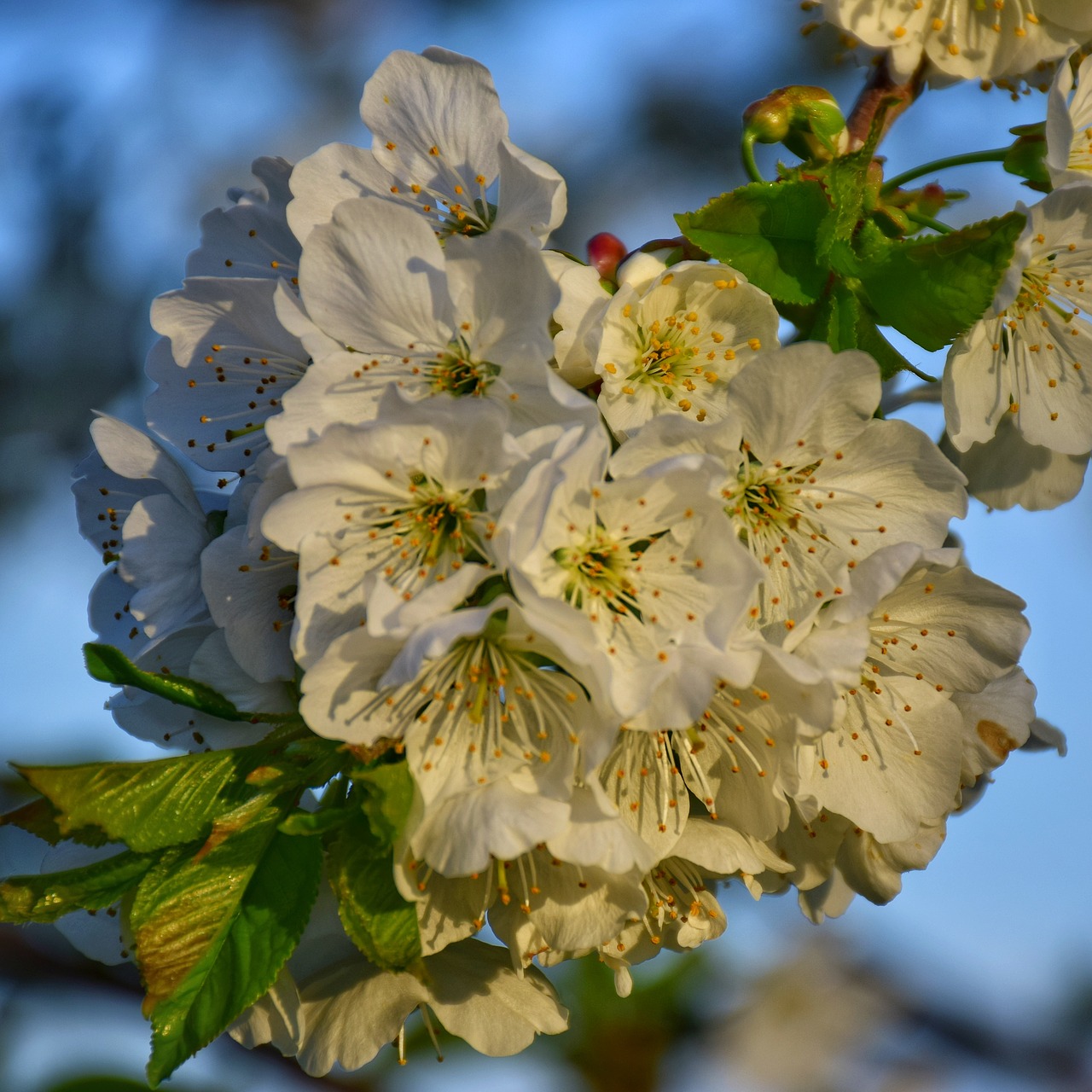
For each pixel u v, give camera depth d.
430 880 0.42
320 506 0.42
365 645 0.41
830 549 0.43
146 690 0.43
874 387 0.43
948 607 0.44
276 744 0.43
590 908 0.42
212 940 0.42
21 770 0.42
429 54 0.44
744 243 0.44
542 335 0.42
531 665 0.42
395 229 0.43
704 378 0.43
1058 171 0.44
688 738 0.43
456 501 0.42
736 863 0.43
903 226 0.44
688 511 0.42
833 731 0.44
